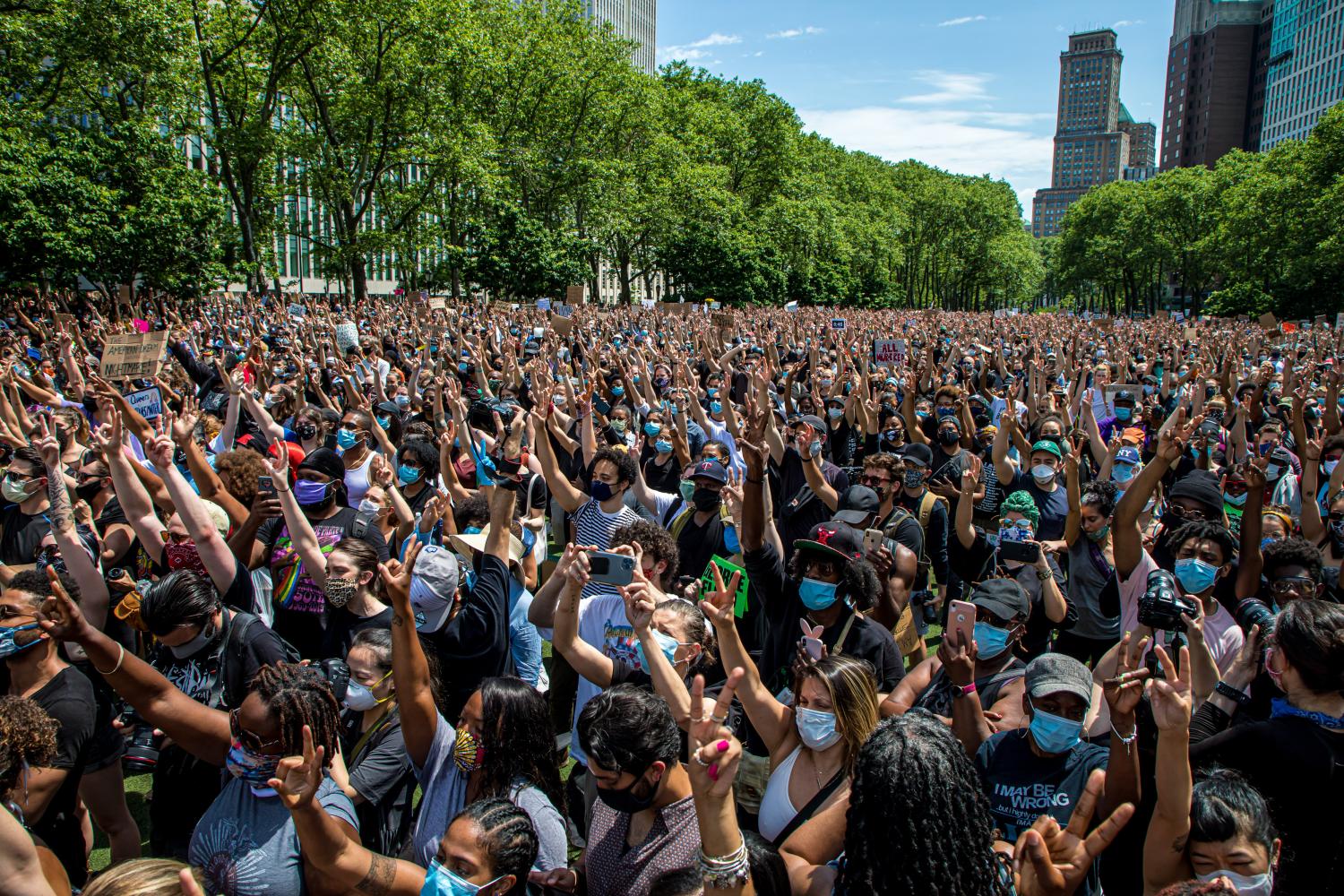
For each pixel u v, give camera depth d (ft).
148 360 36.50
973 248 374.43
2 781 10.13
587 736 10.11
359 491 24.97
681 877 9.40
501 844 9.09
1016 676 13.34
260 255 123.65
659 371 48.49
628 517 20.77
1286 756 10.95
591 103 165.89
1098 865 11.12
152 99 114.11
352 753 12.71
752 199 250.57
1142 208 300.40
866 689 10.64
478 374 44.11
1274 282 210.59
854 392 36.45
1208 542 15.87
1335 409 34.78
